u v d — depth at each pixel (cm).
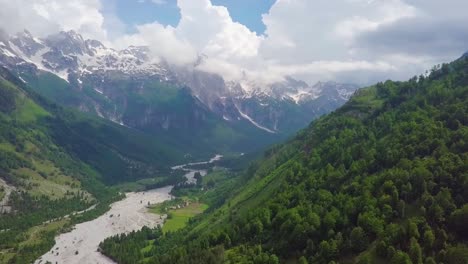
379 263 17988
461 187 19762
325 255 19375
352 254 19162
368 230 19600
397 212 19912
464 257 16350
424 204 19562
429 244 17588
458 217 17988
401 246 18175
